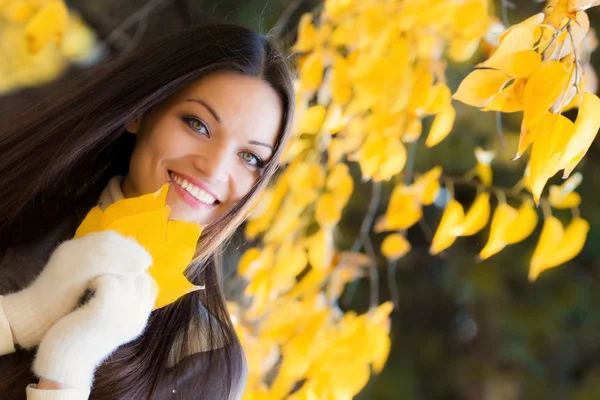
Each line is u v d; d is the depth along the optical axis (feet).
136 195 5.41
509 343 14.39
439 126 6.46
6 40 11.16
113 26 11.53
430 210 14.21
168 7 11.20
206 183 5.21
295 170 7.58
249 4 10.76
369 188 12.56
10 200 5.50
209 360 5.74
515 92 4.71
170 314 5.65
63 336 4.47
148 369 5.46
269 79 5.32
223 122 5.22
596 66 11.48
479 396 14.43
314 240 7.50
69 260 4.62
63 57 11.61
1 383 4.89
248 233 7.75
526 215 5.84
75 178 5.64
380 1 7.08
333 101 7.25
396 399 14.76
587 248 13.91
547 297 14.17
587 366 14.32
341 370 6.68
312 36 7.30
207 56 5.27
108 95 5.42
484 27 6.76
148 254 4.68
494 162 11.88
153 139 5.28
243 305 8.81
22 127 5.60
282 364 7.02
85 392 4.50
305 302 7.55
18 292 4.77
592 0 4.59
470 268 14.26
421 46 7.06
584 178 13.28
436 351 14.99
